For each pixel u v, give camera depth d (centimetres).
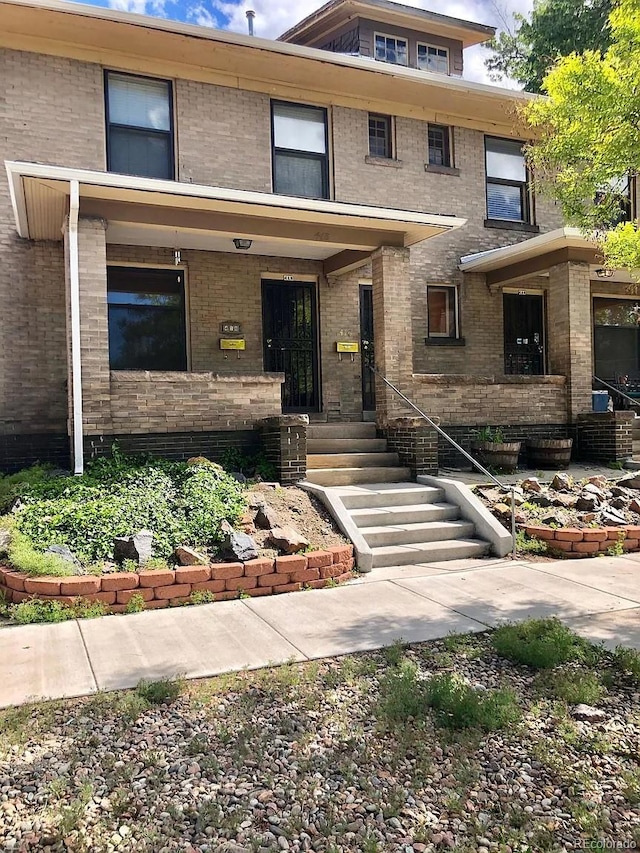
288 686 400
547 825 276
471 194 1329
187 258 1109
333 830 272
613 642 472
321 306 1207
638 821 278
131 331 1087
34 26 974
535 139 1275
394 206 1252
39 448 1009
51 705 373
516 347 1389
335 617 534
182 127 1085
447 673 420
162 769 313
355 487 866
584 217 743
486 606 563
